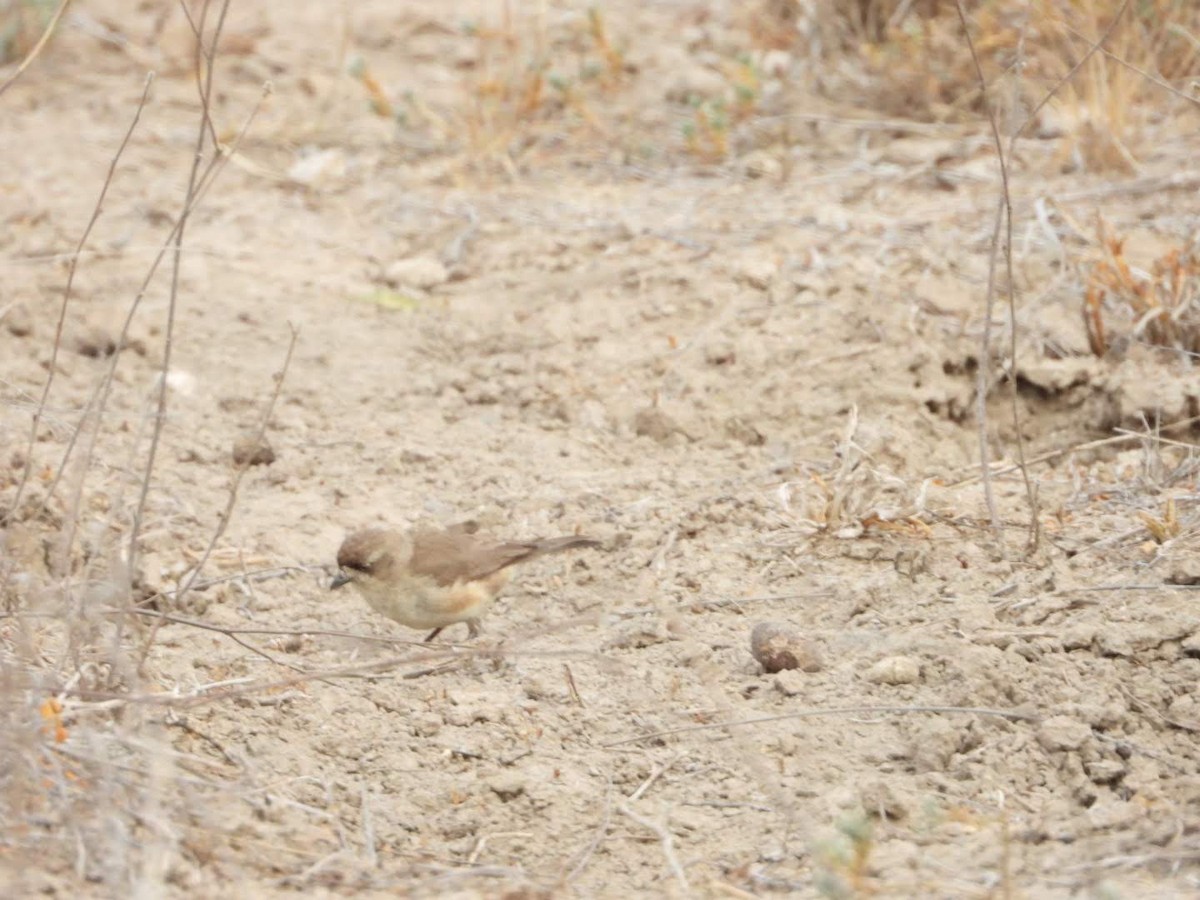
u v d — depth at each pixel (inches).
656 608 448.5
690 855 346.9
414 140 767.1
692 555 474.6
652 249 651.5
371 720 398.9
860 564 462.0
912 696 397.1
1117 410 549.0
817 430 545.3
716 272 627.2
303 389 577.9
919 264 619.8
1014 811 356.8
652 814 361.7
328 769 377.4
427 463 535.8
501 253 662.5
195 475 526.6
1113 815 346.0
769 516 489.7
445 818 362.3
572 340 599.8
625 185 719.1
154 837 326.0
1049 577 438.9
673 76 806.5
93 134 773.3
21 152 756.0
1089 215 641.6
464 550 427.8
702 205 688.4
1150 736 379.2
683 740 389.4
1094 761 369.7
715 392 563.2
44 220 687.1
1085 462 540.4
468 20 886.4
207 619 450.9
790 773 373.4
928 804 346.0
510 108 778.8
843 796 354.6
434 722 397.1
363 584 426.0
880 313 589.6
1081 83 703.1
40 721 349.4
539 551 440.8
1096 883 317.7
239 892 317.4
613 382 574.9
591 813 363.9
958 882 321.1
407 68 842.8
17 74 432.8
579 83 799.7
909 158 710.5
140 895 304.0
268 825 347.3
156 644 429.4
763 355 575.5
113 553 446.3
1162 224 628.1
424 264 650.8
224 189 724.7
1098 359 570.6
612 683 414.0
